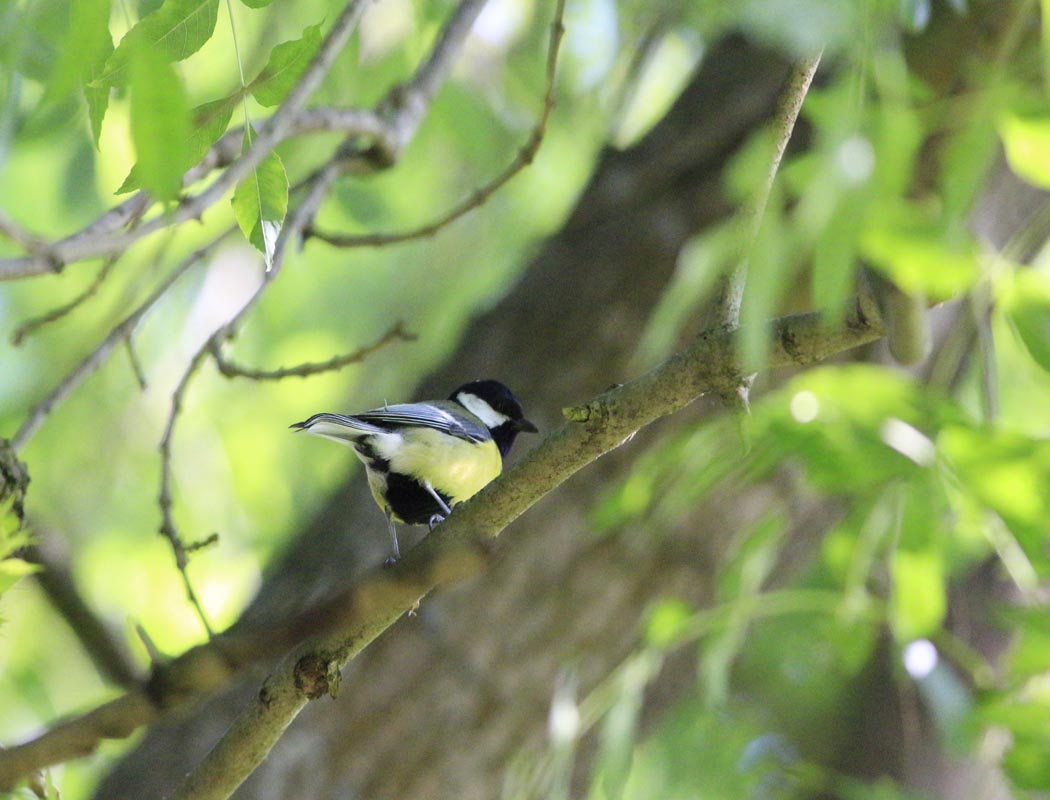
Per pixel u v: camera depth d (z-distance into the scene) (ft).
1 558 14.92
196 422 47.44
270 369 47.37
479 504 19.57
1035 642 25.49
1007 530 24.84
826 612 30.09
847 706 48.85
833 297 14.42
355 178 34.22
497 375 35.42
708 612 29.04
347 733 32.24
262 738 19.65
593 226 36.32
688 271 17.72
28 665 41.34
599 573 33.12
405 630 32.91
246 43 34.32
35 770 8.58
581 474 33.50
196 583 44.32
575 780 34.30
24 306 43.83
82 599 28.60
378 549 34.76
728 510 33.17
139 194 20.11
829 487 26.84
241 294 46.80
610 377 34.55
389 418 32.86
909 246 16.57
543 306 35.91
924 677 25.99
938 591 26.16
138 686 8.51
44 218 37.24
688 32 35.94
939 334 33.76
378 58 36.68
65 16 17.97
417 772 32.30
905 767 43.65
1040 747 25.22
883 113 14.88
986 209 31.12
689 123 35.99
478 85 40.27
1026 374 45.68
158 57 11.68
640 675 28.84
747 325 15.07
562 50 39.45
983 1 20.75
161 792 32.19
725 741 35.78
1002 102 16.30
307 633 8.54
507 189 44.86
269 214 17.52
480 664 32.76
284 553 37.29
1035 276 21.56
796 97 18.16
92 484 45.62
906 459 25.36
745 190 17.44
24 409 43.19
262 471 47.96
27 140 32.58
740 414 18.75
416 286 48.47
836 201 14.49
